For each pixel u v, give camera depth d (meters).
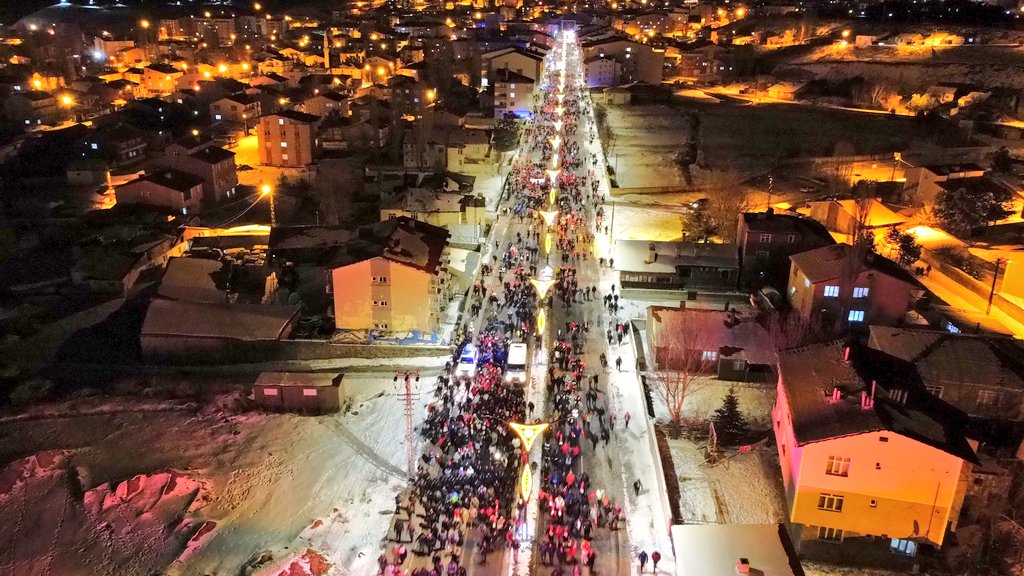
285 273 84.25
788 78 188.38
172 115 165.00
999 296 68.56
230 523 45.50
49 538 45.22
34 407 59.22
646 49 189.88
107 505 47.47
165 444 53.84
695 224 89.81
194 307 68.25
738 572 36.19
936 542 38.34
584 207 102.06
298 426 55.56
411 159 121.00
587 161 125.31
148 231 95.69
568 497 46.34
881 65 180.25
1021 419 47.59
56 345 70.00
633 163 123.19
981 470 41.41
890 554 39.88
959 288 73.44
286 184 122.38
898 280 62.75
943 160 115.12
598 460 50.00
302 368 64.12
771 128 143.75
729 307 72.06
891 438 37.31
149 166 116.69
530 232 92.31
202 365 65.69
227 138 147.75
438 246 72.56
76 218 105.81
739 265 76.88
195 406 58.78
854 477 38.53
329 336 67.69
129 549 44.06
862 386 41.06
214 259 83.25
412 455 51.16
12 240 98.62
